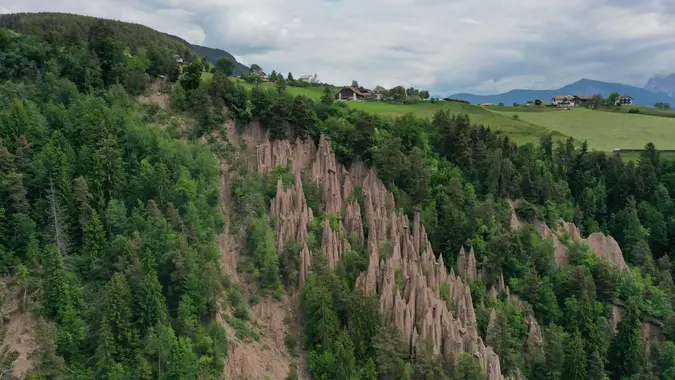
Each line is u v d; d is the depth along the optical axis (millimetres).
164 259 70125
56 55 100625
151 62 106438
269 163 98188
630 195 129125
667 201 127938
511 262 99250
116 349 63344
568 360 87562
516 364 86562
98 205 76125
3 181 70688
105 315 63969
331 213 94625
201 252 75688
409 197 103438
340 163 105062
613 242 116562
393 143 104375
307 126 103938
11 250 69688
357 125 106250
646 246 117500
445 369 80250
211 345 67500
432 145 119125
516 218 112125
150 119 96000
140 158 84875
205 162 88562
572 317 95812
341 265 87750
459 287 91000
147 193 79938
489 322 89062
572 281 100312
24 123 79688
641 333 98812
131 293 66938
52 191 72875
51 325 64375
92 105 89625
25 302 66125
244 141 100500
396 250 90750
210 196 85438
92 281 69938
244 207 89812
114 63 102750
